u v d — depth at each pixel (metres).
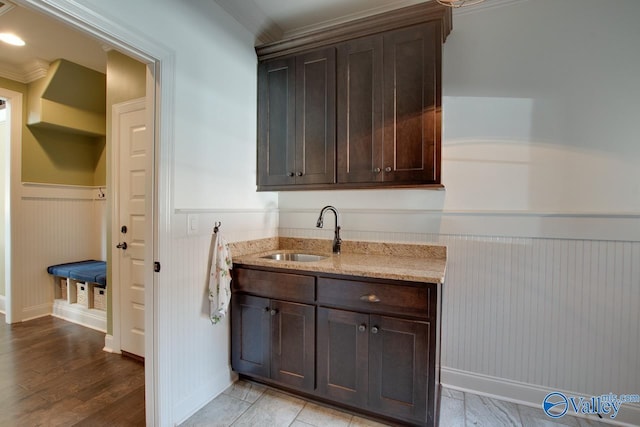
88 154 3.63
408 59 1.80
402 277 1.53
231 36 2.02
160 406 1.59
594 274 1.75
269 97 2.21
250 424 1.69
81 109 3.22
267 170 2.22
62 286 3.37
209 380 1.89
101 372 2.22
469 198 1.99
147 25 1.47
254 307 1.94
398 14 1.77
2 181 3.33
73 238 3.52
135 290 2.40
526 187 1.88
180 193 1.68
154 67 1.56
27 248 3.18
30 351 2.53
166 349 1.61
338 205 2.32
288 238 2.49
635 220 1.67
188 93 1.71
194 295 1.78
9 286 3.09
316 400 1.87
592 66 1.75
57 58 2.81
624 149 1.70
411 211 2.12
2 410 1.80
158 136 1.56
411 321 1.54
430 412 1.52
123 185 2.44
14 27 2.33
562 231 1.80
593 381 1.77
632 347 1.70
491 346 1.96
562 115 1.81
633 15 1.68
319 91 2.03
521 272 1.89
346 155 1.96
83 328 3.00
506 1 1.89
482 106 1.96
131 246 2.41
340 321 1.69
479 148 1.96
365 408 1.66
